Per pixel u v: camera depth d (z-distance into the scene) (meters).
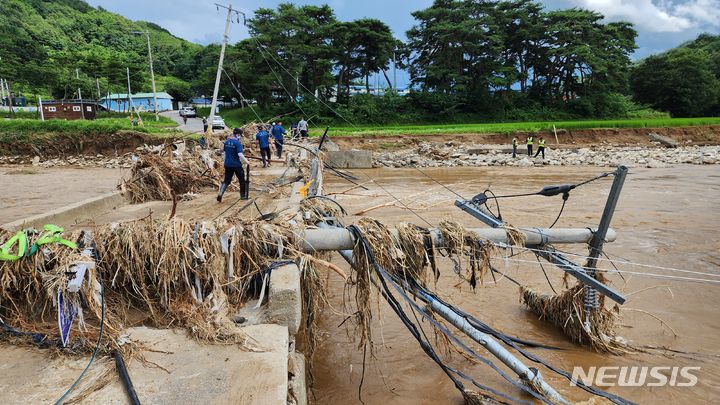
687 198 17.02
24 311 4.09
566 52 57.62
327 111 49.75
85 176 20.55
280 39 45.22
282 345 3.63
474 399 4.77
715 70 76.62
